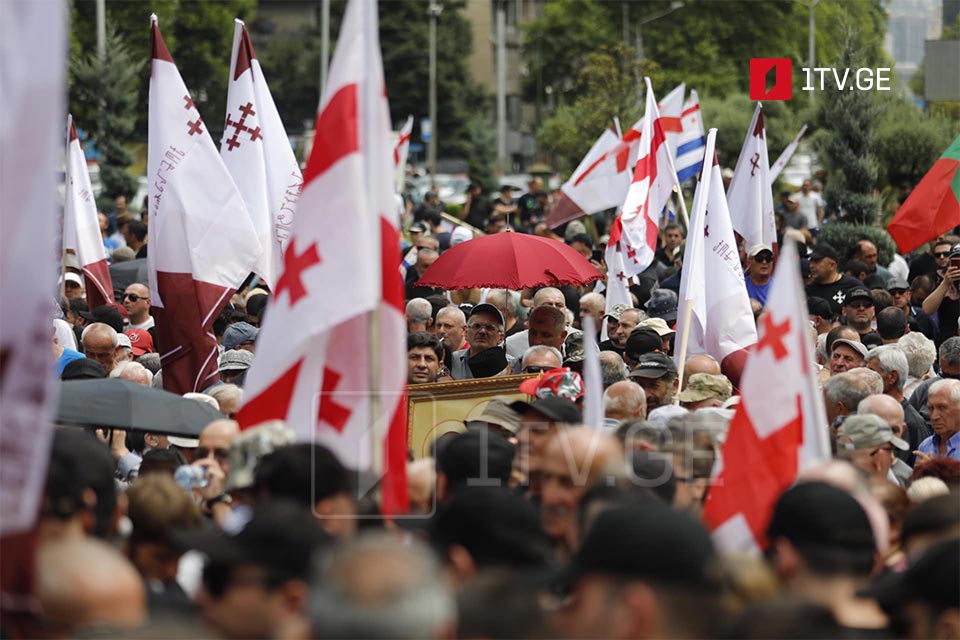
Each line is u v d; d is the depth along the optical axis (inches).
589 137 3240.7
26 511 322.7
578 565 301.0
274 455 410.6
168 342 768.9
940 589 357.4
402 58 6540.4
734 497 461.7
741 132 3218.5
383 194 483.5
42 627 318.0
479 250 997.2
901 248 1205.1
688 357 783.1
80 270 1144.8
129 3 4389.8
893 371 792.3
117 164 2586.1
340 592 258.5
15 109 329.4
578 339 896.3
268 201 890.7
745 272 1158.3
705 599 294.0
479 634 313.4
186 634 307.7
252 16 5674.2
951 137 2345.0
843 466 403.2
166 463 549.0
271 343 481.4
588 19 5634.8
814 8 3459.6
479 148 4603.8
